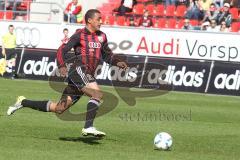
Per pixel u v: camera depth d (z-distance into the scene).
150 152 26.64
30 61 71.56
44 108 28.05
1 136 29.34
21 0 86.06
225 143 30.55
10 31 72.00
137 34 72.44
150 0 81.75
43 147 26.67
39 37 76.19
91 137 30.39
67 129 32.97
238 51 68.50
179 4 80.44
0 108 41.62
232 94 62.88
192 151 27.61
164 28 73.00
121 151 26.58
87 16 27.95
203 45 69.88
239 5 78.81
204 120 40.56
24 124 34.16
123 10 81.00
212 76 64.06
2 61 72.12
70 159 24.02
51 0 86.00
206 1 77.81
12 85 60.56
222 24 74.69
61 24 75.38
